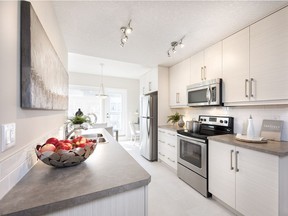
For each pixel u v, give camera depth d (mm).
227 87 2002
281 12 1444
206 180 1963
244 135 1785
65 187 656
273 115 1758
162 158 3182
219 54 2131
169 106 3459
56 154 797
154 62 3131
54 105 1360
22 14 764
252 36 1701
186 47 2352
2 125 586
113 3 1397
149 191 2133
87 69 4375
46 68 1086
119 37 2039
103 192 636
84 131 2420
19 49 747
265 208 1317
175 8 1467
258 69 1639
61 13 1531
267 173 1307
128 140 5531
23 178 743
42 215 546
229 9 1478
